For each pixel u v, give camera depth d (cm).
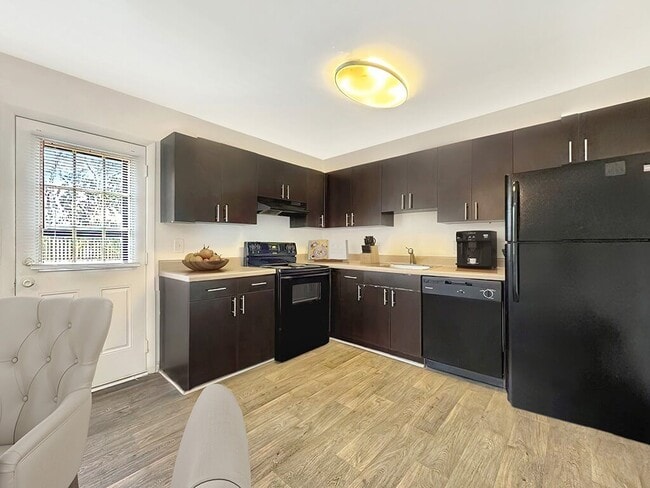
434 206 298
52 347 114
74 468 91
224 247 315
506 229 217
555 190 195
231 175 286
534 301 202
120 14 158
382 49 187
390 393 226
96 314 114
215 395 55
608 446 167
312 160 418
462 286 250
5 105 192
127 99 245
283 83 228
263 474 146
